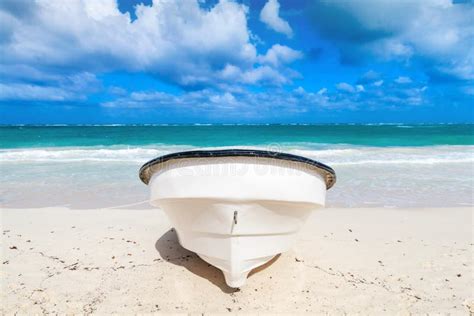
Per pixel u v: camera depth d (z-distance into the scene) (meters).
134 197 8.70
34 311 3.69
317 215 7.36
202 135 32.72
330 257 5.09
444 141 26.41
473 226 6.68
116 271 4.54
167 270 4.55
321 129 48.78
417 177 11.49
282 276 4.44
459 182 10.73
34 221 6.71
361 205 8.23
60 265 4.73
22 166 13.13
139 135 32.22
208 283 4.23
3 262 4.80
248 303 3.88
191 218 3.86
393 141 26.34
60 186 9.81
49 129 46.41
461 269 4.77
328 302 3.92
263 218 3.68
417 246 5.61
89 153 16.80
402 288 4.24
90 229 6.24
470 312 3.76
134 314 3.67
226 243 3.76
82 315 3.64
